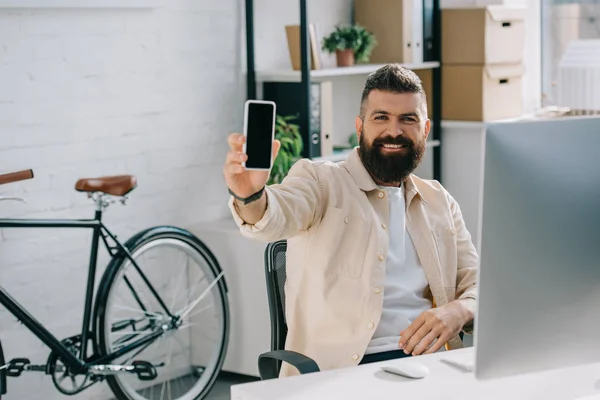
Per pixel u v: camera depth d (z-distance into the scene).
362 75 4.77
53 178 3.37
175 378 3.93
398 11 4.41
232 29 4.04
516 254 1.49
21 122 3.25
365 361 2.10
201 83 3.91
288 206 2.00
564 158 1.51
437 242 2.25
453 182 4.68
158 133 3.75
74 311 3.49
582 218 1.53
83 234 3.50
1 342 3.24
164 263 3.82
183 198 3.88
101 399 3.67
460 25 4.50
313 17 4.39
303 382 1.69
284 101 4.03
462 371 1.75
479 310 1.49
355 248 2.13
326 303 2.11
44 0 3.24
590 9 4.93
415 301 2.19
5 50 3.19
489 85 4.52
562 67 4.94
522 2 5.01
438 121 4.61
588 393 1.62
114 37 3.54
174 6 3.76
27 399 3.39
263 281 3.75
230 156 1.68
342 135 4.70
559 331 1.55
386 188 2.21
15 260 3.29
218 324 3.72
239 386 1.67
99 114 3.51
